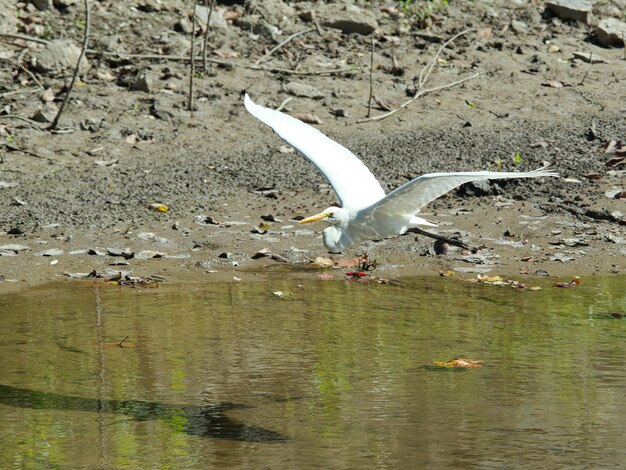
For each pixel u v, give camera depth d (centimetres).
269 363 918
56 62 1839
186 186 1540
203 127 1742
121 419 782
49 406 808
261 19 2102
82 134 1681
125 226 1392
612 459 698
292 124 955
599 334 1016
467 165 1619
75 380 869
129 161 1620
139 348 958
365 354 946
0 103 1723
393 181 1542
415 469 681
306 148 930
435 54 2070
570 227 1432
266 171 1606
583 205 1493
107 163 1602
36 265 1253
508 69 2034
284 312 1092
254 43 2038
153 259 1295
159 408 805
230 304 1121
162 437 743
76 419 781
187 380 870
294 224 1423
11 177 1537
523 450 714
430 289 1204
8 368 897
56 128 1677
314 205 1486
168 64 1909
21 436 745
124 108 1761
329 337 1000
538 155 1666
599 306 1130
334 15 2148
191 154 1656
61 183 1530
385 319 1070
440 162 1628
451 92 1928
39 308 1093
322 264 1302
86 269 1248
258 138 1730
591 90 1972
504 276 1266
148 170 1591
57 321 1045
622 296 1174
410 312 1098
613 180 1574
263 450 718
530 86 1973
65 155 1619
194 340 985
